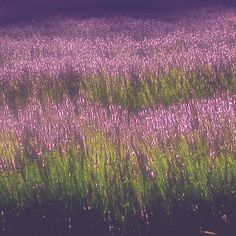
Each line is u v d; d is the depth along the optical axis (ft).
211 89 61.05
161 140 40.27
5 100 65.21
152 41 88.79
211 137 39.96
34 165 40.96
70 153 40.91
